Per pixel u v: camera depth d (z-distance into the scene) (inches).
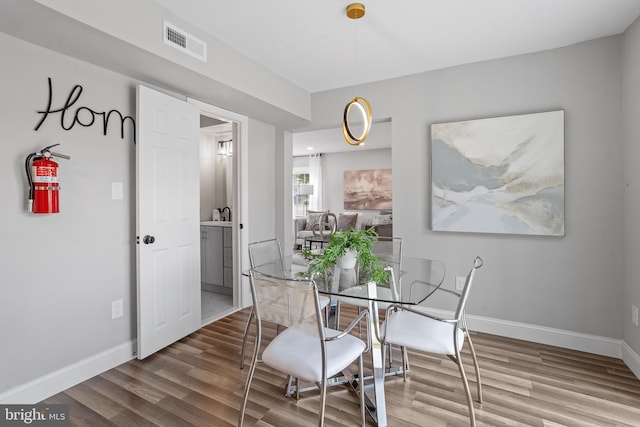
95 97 87.0
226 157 189.8
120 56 82.0
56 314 79.4
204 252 166.7
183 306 108.3
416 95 126.3
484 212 113.7
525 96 109.0
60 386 79.2
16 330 72.5
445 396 76.9
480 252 116.3
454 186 117.9
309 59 114.2
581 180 101.9
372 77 130.3
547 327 107.3
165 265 101.0
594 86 100.0
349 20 89.9
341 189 344.8
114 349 91.7
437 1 81.5
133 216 96.9
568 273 104.2
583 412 71.1
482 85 115.3
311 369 57.7
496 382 83.0
